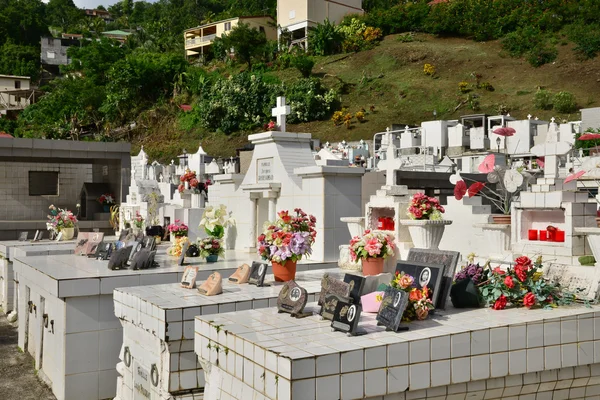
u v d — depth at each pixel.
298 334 4.20
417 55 54.59
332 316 4.61
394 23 61.59
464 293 4.94
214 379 4.60
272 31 66.44
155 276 7.51
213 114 48.28
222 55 61.75
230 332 4.29
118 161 17.14
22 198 17.48
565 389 4.57
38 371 8.31
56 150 16.06
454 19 58.84
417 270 5.07
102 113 54.88
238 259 8.98
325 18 61.47
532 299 4.82
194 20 78.44
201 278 7.71
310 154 9.95
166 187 18.09
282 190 9.48
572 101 41.44
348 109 47.69
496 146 32.53
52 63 76.25
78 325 7.18
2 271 12.69
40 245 12.34
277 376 3.65
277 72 54.88
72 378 7.14
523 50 52.59
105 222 16.53
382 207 7.75
